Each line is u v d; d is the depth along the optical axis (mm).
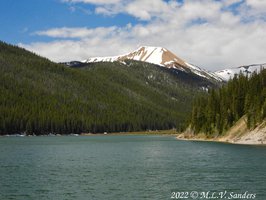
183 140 173250
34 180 52875
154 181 51719
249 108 139250
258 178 52344
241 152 91625
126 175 57406
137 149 113625
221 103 162250
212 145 123812
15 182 51312
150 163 73500
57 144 141875
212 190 45188
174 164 71062
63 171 62031
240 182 49656
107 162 75750
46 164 72125
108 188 47125
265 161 71688
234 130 146125
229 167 64188
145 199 41375
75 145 135375
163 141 166125
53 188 47219
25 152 100875
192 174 57469
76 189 46594
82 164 72250
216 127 160125
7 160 79188
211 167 65000
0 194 43875
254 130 130500
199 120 180500
